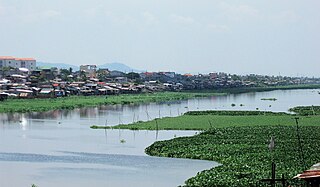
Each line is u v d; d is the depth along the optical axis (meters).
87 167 80.50
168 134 122.44
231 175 67.31
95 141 110.19
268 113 175.12
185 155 87.81
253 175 66.56
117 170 77.75
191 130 129.75
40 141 109.62
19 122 149.88
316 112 181.75
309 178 35.12
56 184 69.19
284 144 95.75
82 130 131.12
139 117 167.50
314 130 118.69
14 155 91.31
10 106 192.62
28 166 81.44
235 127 126.25
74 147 101.00
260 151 88.19
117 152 94.62
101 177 73.19
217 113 175.62
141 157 88.75
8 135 119.38
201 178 66.00
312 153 85.81
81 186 68.06
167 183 68.88
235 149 90.69
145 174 74.69
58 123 148.62
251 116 164.38
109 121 154.62
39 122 150.88
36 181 71.06
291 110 195.38
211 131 115.19
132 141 110.06
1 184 69.31
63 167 80.56
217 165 79.56
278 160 79.12
